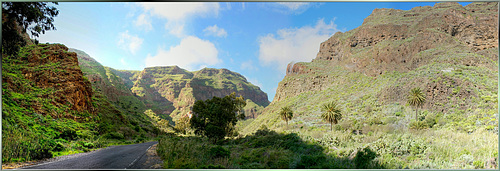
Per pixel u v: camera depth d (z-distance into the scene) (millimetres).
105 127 42031
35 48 42781
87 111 42938
